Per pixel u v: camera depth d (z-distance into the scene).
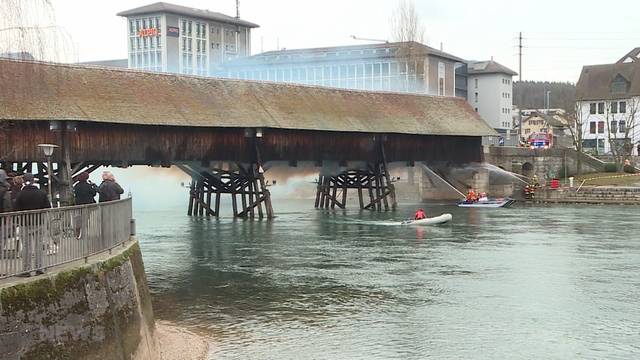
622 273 28.61
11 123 35.97
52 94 39.25
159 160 44.47
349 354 17.88
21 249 11.52
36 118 36.84
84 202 19.56
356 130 53.94
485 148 70.38
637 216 54.00
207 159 46.94
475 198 64.06
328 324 20.69
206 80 49.88
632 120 87.88
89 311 12.36
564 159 76.88
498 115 126.31
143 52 123.19
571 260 31.89
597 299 23.95
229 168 54.06
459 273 28.61
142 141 43.50
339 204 59.81
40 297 11.16
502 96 127.31
